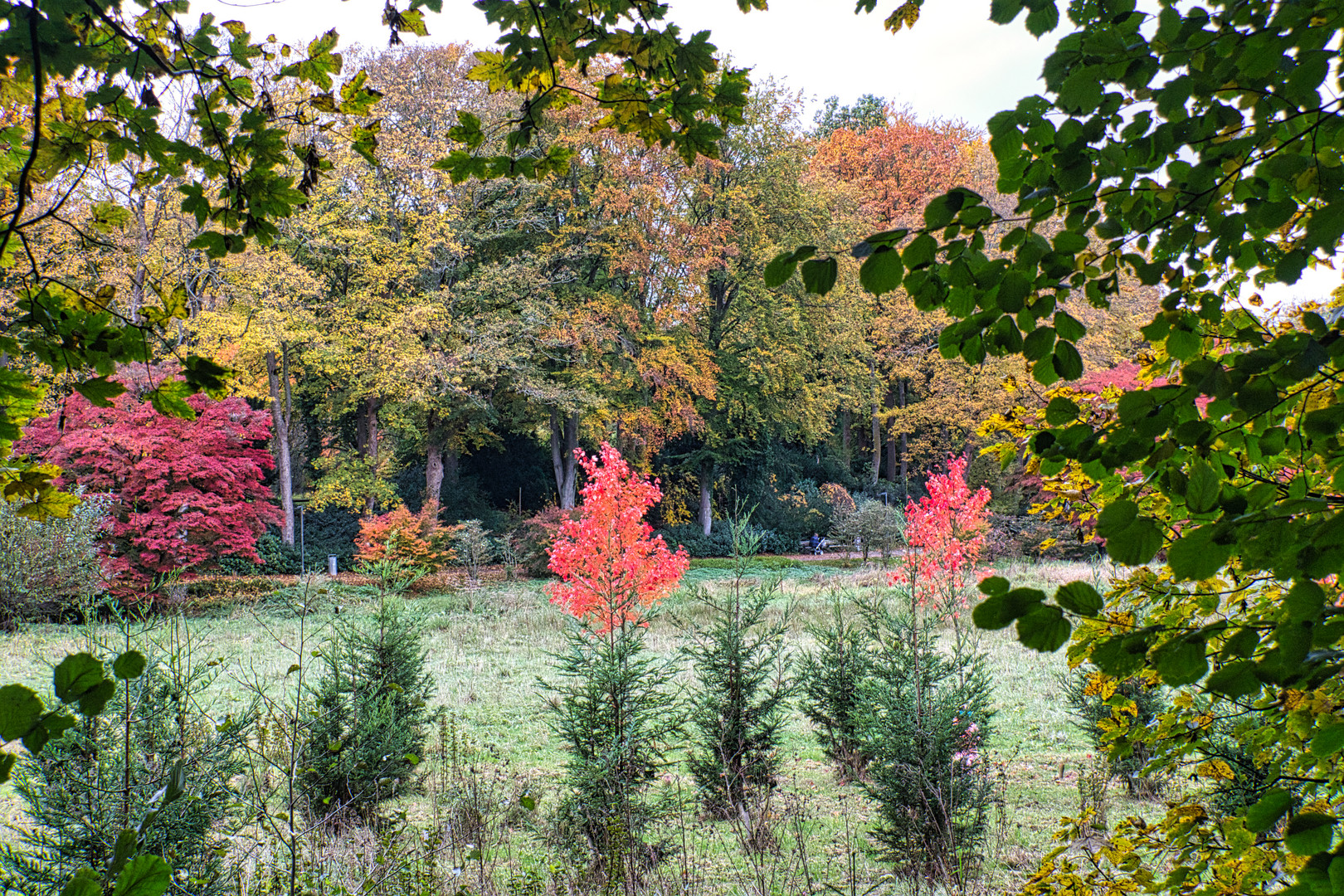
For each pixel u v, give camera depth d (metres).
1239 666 0.96
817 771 7.45
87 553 11.16
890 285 1.17
